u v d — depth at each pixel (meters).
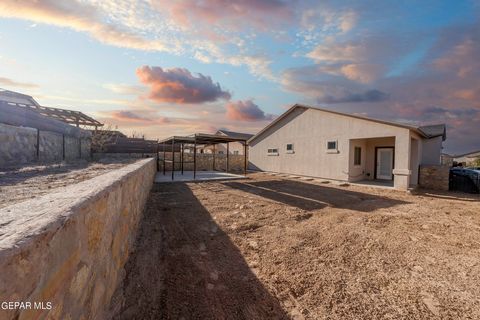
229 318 2.34
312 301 2.63
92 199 1.78
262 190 10.02
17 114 6.77
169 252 3.73
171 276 3.02
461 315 2.38
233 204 7.18
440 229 5.03
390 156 13.14
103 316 2.09
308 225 5.23
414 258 3.65
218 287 2.84
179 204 7.13
